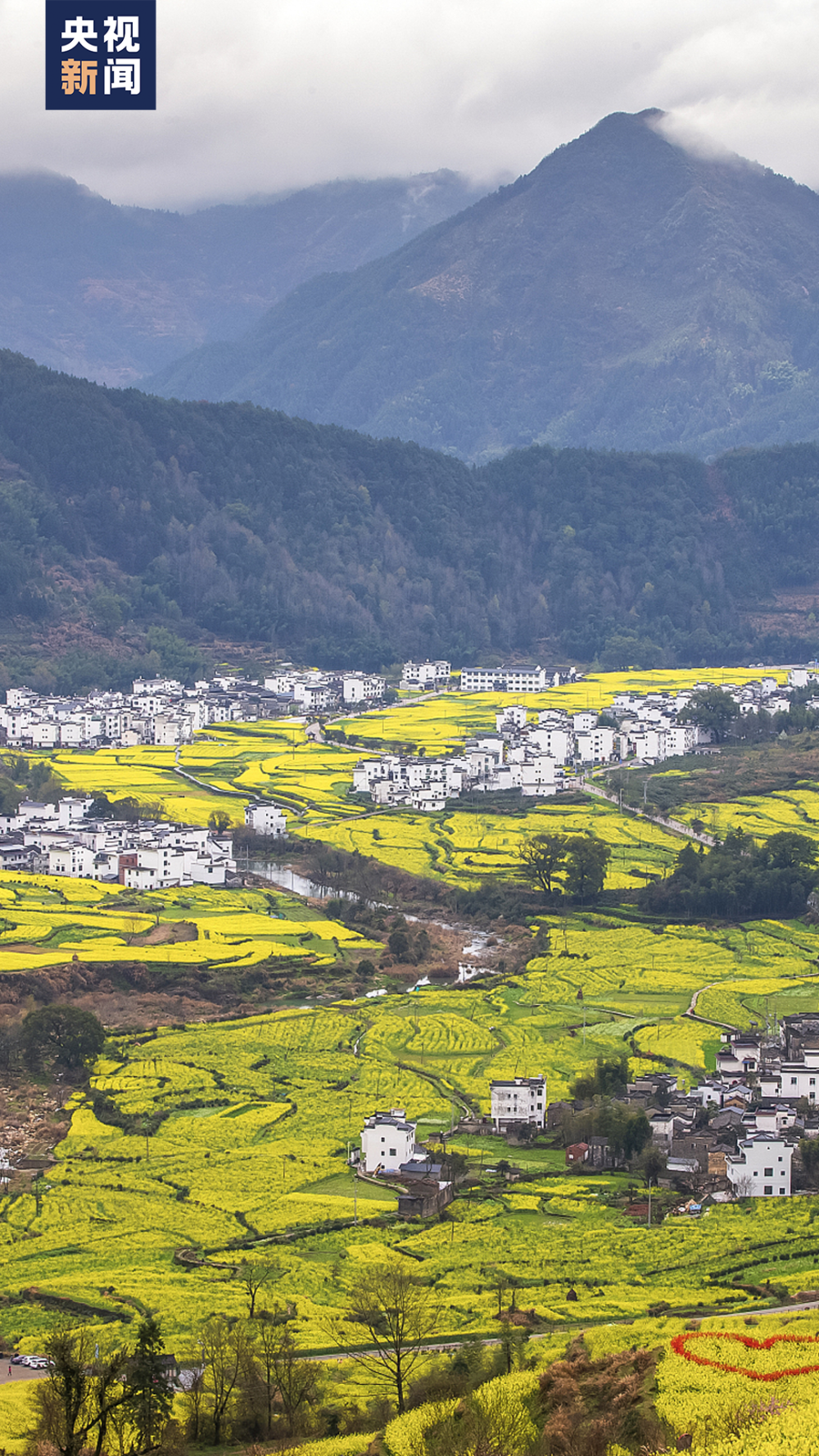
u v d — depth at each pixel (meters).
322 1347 185.12
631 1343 180.00
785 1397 162.50
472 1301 195.88
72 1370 158.75
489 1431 158.75
